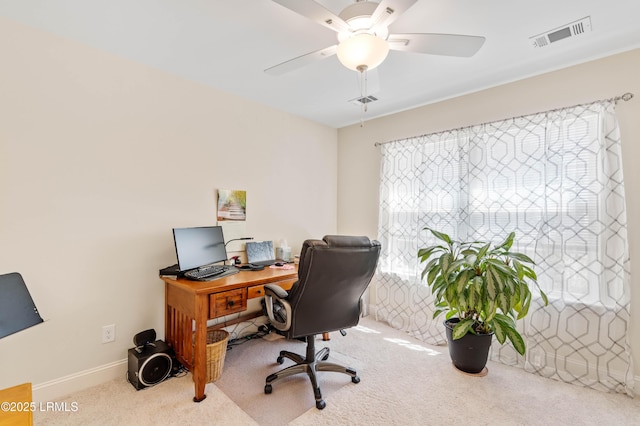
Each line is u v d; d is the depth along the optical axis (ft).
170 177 7.66
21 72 5.63
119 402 5.90
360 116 11.08
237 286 6.57
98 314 6.55
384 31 4.68
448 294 7.17
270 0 4.98
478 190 8.48
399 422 5.47
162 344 6.92
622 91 6.59
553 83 7.47
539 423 5.49
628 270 6.38
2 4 5.08
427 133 9.82
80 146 6.30
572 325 6.90
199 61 7.06
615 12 5.29
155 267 7.40
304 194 11.19
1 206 5.46
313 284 5.57
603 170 6.62
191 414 5.60
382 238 10.75
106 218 6.66
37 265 5.82
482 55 6.75
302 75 7.76
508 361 7.70
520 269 6.63
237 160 9.09
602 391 6.44
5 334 4.34
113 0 4.99
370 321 10.71
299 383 6.72
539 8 5.18
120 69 6.82
